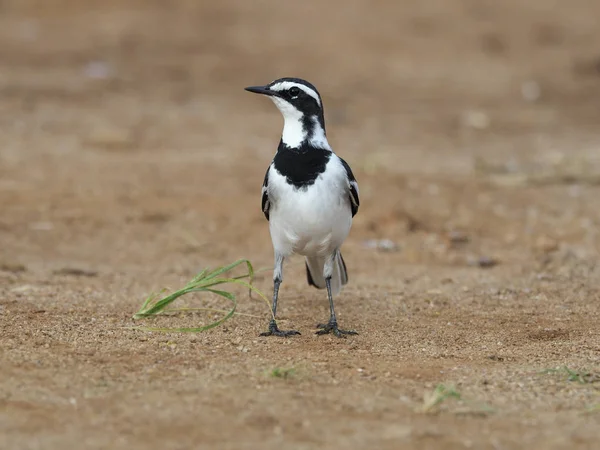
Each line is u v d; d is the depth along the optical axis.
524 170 20.52
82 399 8.23
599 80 30.33
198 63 30.14
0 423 7.64
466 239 16.25
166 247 15.59
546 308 12.26
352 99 27.34
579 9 39.06
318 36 33.91
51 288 12.72
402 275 14.27
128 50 31.00
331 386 8.81
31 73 27.91
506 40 34.69
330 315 11.28
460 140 23.70
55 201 17.41
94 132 22.31
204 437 7.53
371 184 19.08
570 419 8.10
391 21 36.28
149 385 8.62
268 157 21.27
